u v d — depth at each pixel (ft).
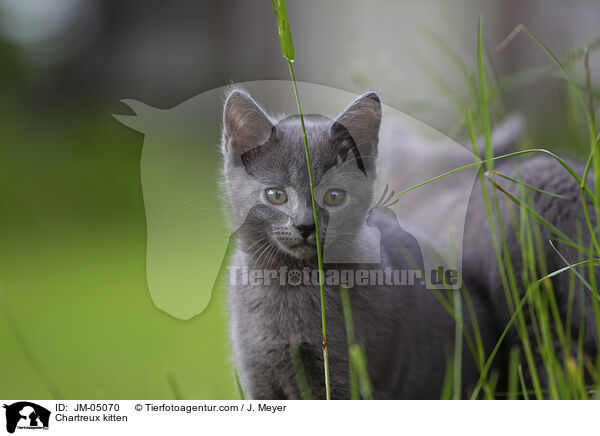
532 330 16.44
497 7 41.55
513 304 16.60
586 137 19.83
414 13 36.45
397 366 16.55
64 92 59.47
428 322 16.93
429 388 17.21
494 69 19.60
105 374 22.11
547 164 17.51
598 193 13.03
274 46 37.86
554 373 14.75
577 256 15.94
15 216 46.96
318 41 35.83
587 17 41.75
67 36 60.64
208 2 46.96
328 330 15.70
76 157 51.98
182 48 50.31
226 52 44.27
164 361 23.08
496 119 21.39
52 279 34.37
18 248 40.78
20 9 61.21
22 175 52.16
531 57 41.04
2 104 58.65
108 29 57.57
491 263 17.17
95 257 37.88
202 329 26.18
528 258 15.78
